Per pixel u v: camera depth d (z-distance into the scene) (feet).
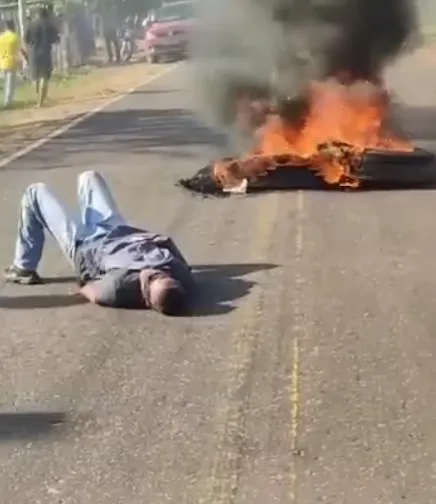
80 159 31.91
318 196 23.80
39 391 12.16
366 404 11.48
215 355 13.15
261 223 21.06
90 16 82.74
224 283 16.49
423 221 20.81
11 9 73.87
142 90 57.98
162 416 11.31
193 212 22.52
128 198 24.49
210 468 10.04
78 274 16.16
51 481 9.91
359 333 13.89
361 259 17.92
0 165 31.14
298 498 9.41
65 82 65.92
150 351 13.38
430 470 9.89
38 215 16.76
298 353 13.14
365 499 9.36
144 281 15.05
